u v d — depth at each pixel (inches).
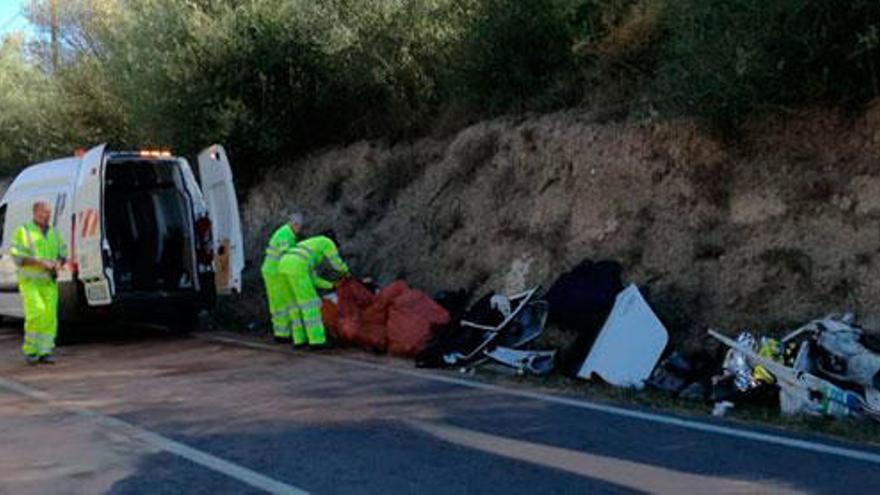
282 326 466.3
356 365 396.2
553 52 521.7
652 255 410.6
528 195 485.7
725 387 306.5
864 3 337.4
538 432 272.5
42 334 425.4
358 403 318.3
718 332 357.7
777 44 360.5
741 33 364.2
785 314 354.3
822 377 299.9
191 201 512.7
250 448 262.2
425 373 373.4
